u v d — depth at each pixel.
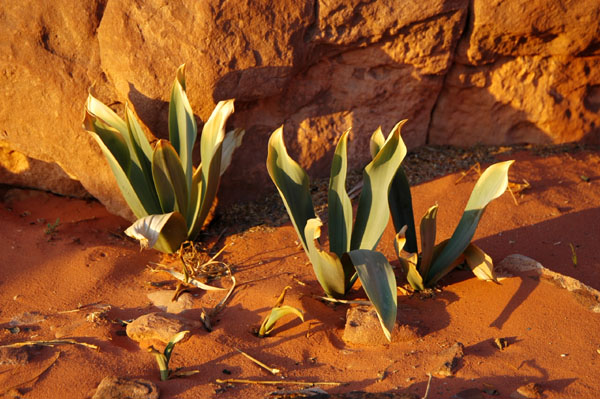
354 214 2.85
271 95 2.85
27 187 3.03
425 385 2.29
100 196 2.91
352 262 2.40
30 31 2.78
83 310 2.54
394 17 2.86
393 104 3.02
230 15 2.74
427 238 2.46
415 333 2.41
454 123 3.12
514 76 3.05
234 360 2.38
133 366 2.37
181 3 2.73
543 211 2.79
